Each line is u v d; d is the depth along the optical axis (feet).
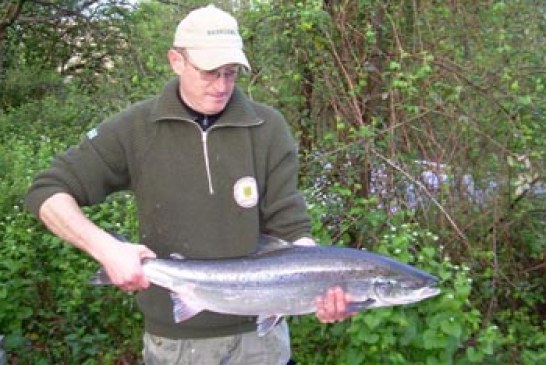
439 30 12.36
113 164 6.61
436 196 11.91
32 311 11.68
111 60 27.99
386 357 9.51
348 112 12.10
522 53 12.26
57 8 27.37
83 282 11.41
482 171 12.25
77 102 24.48
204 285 6.41
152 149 6.57
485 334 9.72
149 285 6.49
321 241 10.66
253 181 6.59
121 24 26.99
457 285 9.62
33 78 29.22
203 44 6.24
